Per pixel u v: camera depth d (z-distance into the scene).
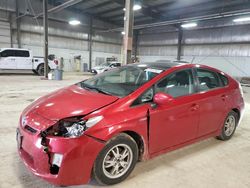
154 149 2.48
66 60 20.53
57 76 12.09
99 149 2.00
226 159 2.94
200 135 3.02
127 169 2.30
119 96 2.38
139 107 2.30
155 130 2.41
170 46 21.50
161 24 16.95
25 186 2.12
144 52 24.22
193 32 19.34
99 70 16.97
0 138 3.25
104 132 2.01
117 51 24.42
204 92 3.00
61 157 1.86
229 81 3.52
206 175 2.50
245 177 2.50
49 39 19.19
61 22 19.62
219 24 17.38
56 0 18.00
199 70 3.06
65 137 1.89
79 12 20.27
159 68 2.83
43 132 1.94
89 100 2.29
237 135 3.92
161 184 2.28
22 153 2.18
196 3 14.88
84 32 21.39
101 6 18.27
